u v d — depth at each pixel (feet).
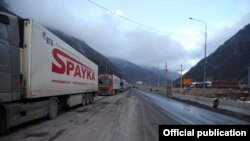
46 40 44.14
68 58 57.26
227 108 82.99
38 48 40.78
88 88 80.59
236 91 195.72
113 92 173.78
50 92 46.26
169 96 185.06
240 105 74.38
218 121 52.60
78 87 67.21
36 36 39.93
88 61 80.07
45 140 30.37
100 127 39.45
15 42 35.19
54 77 48.24
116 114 56.70
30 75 38.09
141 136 33.76
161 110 70.85
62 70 53.01
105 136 33.09
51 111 47.44
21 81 37.37
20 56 37.11
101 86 158.92
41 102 42.75
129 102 98.43
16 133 34.19
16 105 34.60
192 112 70.13
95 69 92.99
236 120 56.70
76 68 64.59
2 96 32.07
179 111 71.00
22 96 37.47
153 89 350.02
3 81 32.27
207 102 104.17
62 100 57.93
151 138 32.89
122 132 35.96
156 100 124.57
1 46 32.14
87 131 36.06
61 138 31.50
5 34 33.09
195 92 201.67
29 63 37.91
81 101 73.51
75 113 57.67
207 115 64.44
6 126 32.32
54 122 43.93
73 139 31.09
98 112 60.18
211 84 284.82
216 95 161.48
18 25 36.22
